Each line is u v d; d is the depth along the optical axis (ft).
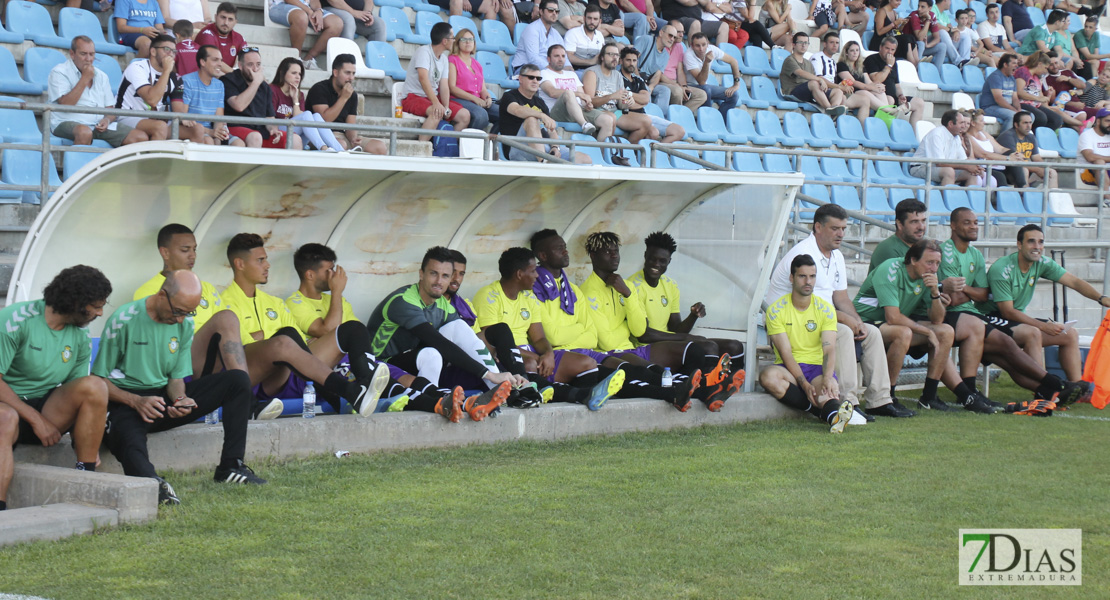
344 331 21.65
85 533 14.88
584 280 29.53
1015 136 52.75
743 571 13.96
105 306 21.81
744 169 47.11
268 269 22.77
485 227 27.04
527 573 13.69
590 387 24.26
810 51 60.80
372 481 18.52
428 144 36.76
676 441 23.29
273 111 32.76
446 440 21.90
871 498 17.99
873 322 29.17
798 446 22.84
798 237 38.47
